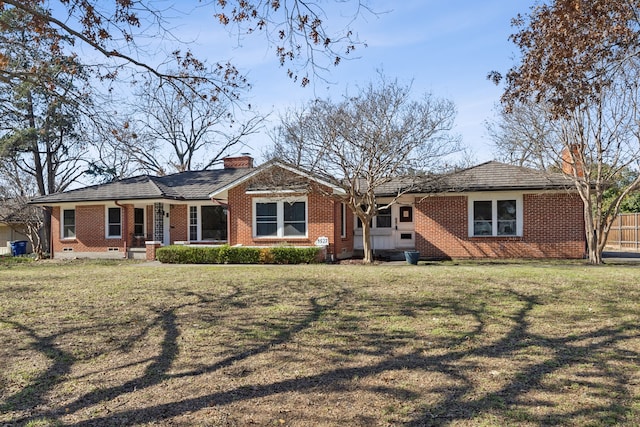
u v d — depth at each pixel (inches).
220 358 227.8
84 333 276.5
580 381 189.6
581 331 265.9
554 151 681.6
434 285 427.8
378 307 337.7
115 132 347.3
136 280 496.7
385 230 851.4
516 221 736.3
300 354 232.1
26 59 326.3
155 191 845.8
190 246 754.8
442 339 253.6
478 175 757.9
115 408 170.4
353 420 157.4
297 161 681.0
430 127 668.1
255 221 768.3
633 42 295.4
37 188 1226.6
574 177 656.4
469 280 452.8
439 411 163.5
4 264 808.9
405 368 208.8
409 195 774.5
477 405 167.9
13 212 1114.1
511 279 454.9
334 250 728.3
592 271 511.2
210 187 911.0
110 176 1279.5
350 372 205.0
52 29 280.8
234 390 186.2
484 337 256.5
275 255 699.4
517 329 272.4
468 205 755.4
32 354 237.5
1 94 406.0
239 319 307.6
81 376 205.3
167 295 399.2
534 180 720.3
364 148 641.0
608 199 1036.5
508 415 159.2
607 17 278.1
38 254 970.1
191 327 287.9
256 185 759.1
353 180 658.2
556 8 282.5
